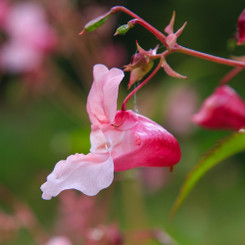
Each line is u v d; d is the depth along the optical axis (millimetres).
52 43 646
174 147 333
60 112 1538
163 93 667
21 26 657
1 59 686
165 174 818
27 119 1580
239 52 1271
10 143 1507
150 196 970
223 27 1506
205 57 331
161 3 1527
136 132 329
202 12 1507
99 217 482
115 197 887
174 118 739
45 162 1436
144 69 329
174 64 1212
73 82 1321
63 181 318
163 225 863
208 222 814
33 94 711
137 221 627
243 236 873
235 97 410
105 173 318
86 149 551
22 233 719
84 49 590
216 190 900
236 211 919
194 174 363
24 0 668
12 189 1369
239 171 1000
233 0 1494
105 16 329
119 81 324
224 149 360
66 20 590
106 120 329
